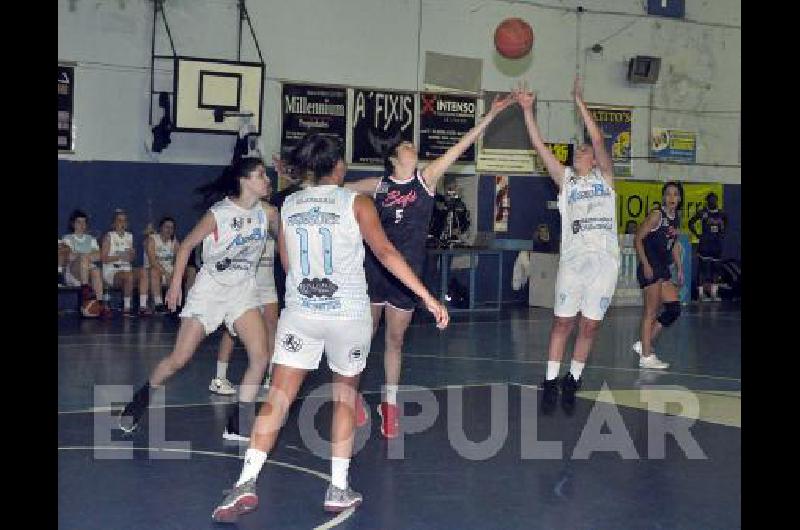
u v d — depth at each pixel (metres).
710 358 13.16
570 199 9.12
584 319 9.07
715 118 22.58
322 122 18.83
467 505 6.53
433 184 8.28
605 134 21.48
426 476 7.22
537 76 20.75
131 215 17.42
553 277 19.62
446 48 19.88
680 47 22.14
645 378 11.52
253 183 7.60
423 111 19.73
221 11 17.92
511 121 20.50
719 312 19.16
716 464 7.64
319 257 5.96
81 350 12.80
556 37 20.89
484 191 20.31
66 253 16.27
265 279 9.72
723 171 22.70
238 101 17.66
